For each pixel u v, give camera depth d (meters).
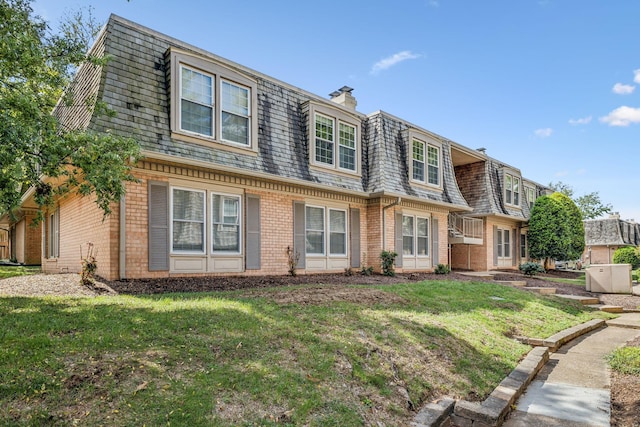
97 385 3.53
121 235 8.81
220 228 10.74
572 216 23.55
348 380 4.60
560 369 6.70
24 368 3.65
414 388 4.94
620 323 10.77
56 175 6.29
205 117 10.35
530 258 24.30
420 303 8.60
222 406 3.60
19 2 6.55
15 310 5.73
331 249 13.86
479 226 20.16
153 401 3.46
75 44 7.20
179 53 9.82
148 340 4.56
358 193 14.10
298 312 6.46
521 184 23.80
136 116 9.05
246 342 4.88
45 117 6.00
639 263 31.50
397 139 15.81
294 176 12.20
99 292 7.65
